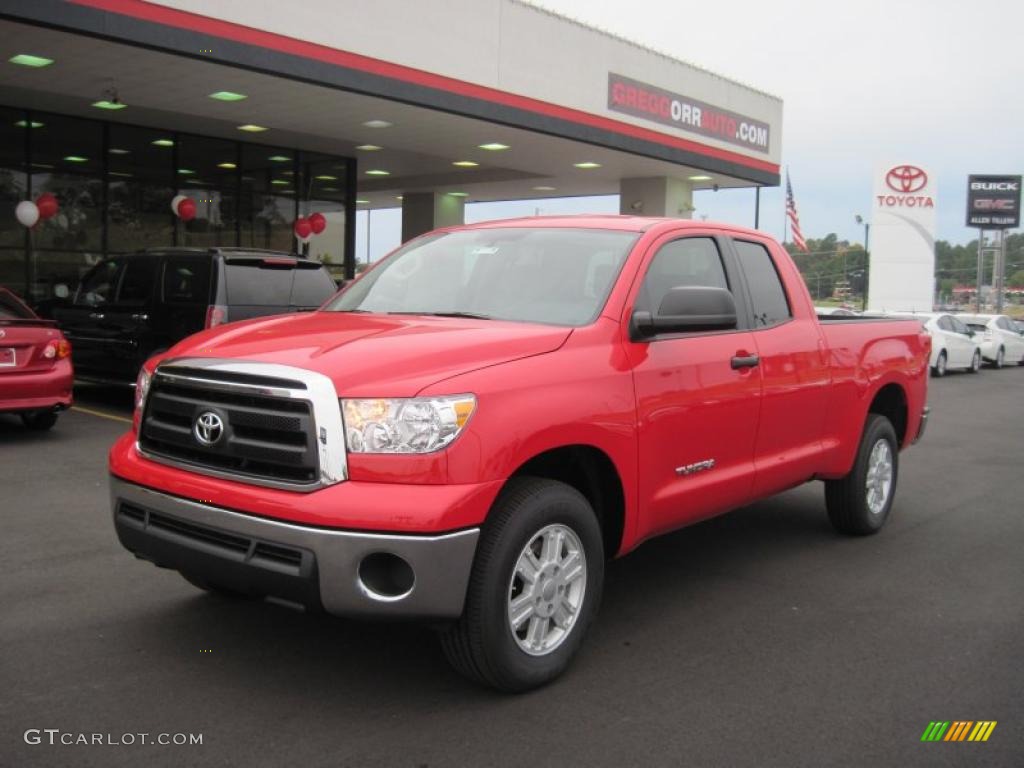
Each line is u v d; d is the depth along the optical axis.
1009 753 3.40
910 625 4.77
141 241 18.73
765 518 7.14
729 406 4.87
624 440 4.15
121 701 3.64
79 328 11.56
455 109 15.77
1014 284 91.31
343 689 3.80
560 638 3.92
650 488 4.38
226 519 3.51
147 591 4.93
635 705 3.74
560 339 4.04
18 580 5.05
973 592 5.34
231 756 3.23
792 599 5.16
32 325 9.05
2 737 3.32
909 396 6.85
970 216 50.94
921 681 4.05
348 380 3.46
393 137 18.89
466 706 3.68
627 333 4.34
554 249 4.80
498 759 3.27
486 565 3.55
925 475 9.17
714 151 22.41
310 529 3.32
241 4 12.52
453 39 15.55
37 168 17.06
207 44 12.20
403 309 4.82
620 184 25.42
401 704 3.68
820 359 5.73
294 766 3.18
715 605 5.03
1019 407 16.09
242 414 3.60
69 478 7.54
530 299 4.55
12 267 16.89
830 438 5.98
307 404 3.43
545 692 3.84
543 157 21.17
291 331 4.14
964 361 24.36
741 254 5.47
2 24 11.05
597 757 3.30
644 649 4.36
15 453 8.52
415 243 5.46
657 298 4.66
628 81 19.48
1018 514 7.44
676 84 20.89
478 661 3.60
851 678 4.07
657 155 20.58
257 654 4.14
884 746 3.44
